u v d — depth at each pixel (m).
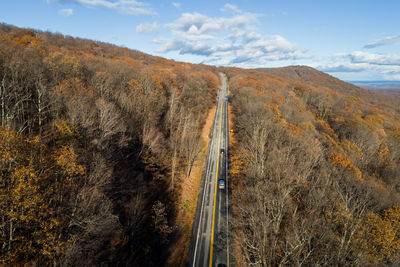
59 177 27.08
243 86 121.38
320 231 30.84
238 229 39.38
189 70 150.12
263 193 36.25
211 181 55.22
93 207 27.70
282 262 26.89
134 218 34.53
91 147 36.28
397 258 29.08
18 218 21.11
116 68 72.31
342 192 40.31
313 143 54.88
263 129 55.25
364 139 73.94
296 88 144.38
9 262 19.66
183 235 38.88
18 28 95.75
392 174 62.22
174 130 66.00
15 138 21.95
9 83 36.94
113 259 28.73
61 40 111.56
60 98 38.78
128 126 50.09
